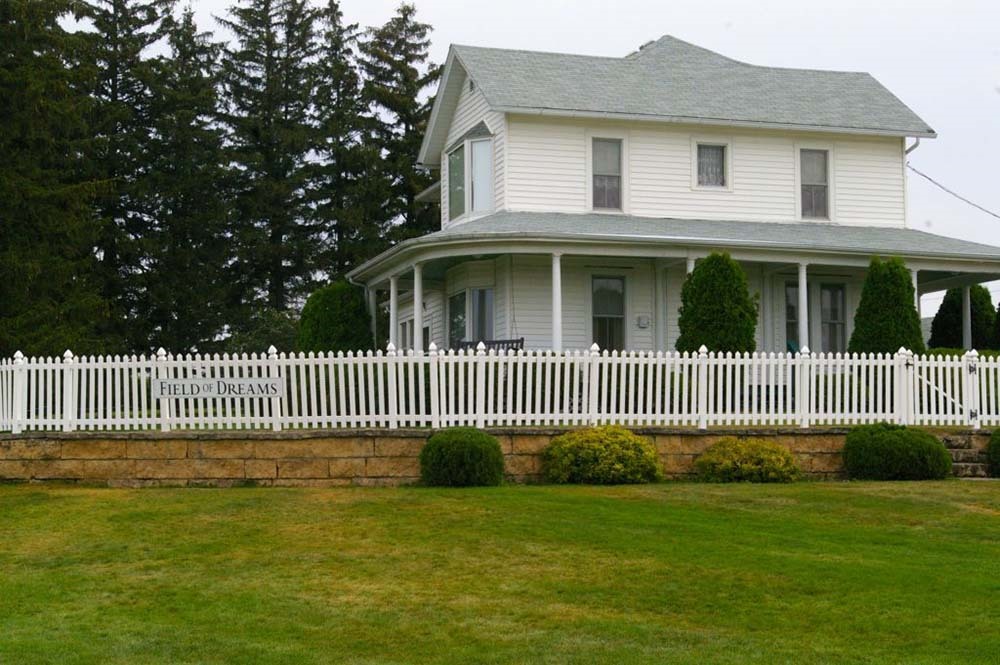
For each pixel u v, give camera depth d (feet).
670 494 51.21
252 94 168.45
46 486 55.01
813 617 32.50
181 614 33.94
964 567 37.96
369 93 172.55
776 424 59.36
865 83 100.63
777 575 36.68
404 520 45.24
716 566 37.86
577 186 87.40
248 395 55.62
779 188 91.25
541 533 42.63
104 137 143.64
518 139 86.43
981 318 98.07
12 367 56.90
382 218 170.09
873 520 46.29
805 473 58.54
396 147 173.58
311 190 165.99
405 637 31.35
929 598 34.04
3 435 56.03
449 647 30.40
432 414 55.83
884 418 60.95
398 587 36.42
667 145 89.15
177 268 152.25
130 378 56.34
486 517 45.32
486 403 56.75
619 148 88.48
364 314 96.58
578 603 34.35
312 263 163.12
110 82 152.56
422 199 116.26
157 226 153.79
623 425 57.67
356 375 56.70
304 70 170.09
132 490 53.47
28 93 110.83
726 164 90.38
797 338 88.63
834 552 40.11
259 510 47.62
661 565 38.06
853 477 58.29
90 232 124.06
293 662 29.35
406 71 177.47
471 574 37.70
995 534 43.83
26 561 41.06
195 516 46.78
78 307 121.08
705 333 72.49
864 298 77.00
